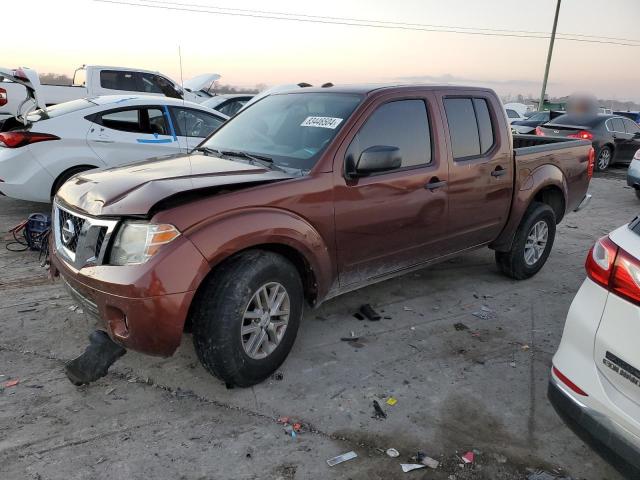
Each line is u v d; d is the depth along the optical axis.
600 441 2.23
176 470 2.55
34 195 6.19
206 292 2.94
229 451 2.70
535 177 4.98
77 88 11.79
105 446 2.69
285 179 3.24
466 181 4.30
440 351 3.82
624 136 14.37
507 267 5.25
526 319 4.45
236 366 3.04
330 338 3.95
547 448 2.83
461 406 3.16
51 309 4.18
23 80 6.08
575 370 2.37
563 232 7.55
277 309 3.24
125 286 2.69
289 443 2.78
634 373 2.12
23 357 3.49
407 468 2.63
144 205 2.76
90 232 2.89
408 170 3.88
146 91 12.73
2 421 2.85
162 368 3.43
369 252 3.75
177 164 3.52
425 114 4.07
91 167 6.47
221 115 7.68
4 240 5.82
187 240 2.76
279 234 3.09
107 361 3.07
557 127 14.37
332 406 3.11
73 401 3.05
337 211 3.44
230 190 3.04
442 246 4.34
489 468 2.66
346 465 2.64
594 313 2.32
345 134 3.53
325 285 3.49
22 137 6.02
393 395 3.24
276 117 4.06
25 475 2.48
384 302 4.67
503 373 3.56
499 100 4.73
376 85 4.02
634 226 2.35
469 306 4.66
